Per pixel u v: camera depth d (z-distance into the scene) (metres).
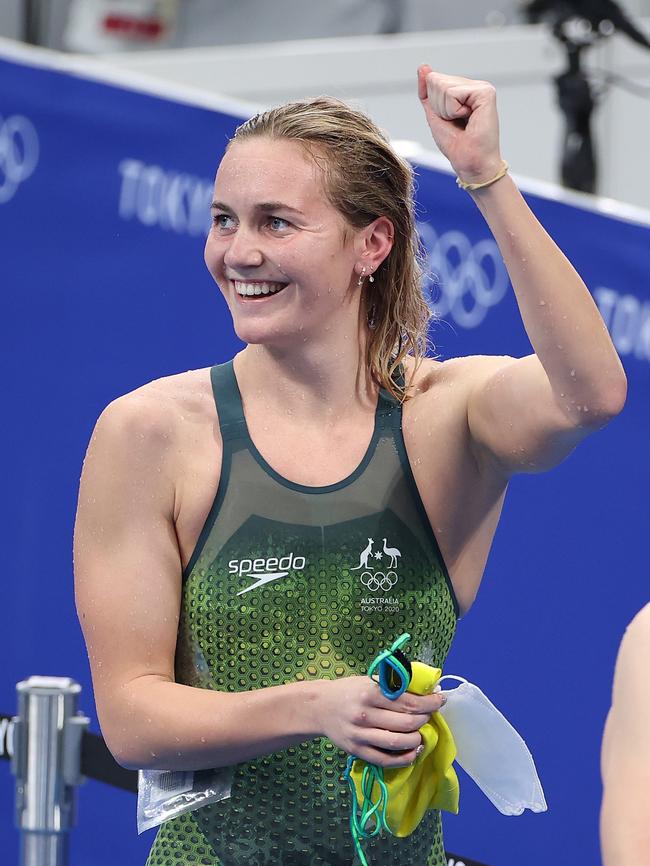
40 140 12.31
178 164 12.36
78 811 12.26
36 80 12.27
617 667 5.08
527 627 12.62
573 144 15.56
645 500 12.97
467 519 7.89
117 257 12.34
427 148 15.80
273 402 7.74
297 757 7.50
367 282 7.91
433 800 7.31
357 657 7.51
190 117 12.37
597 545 12.84
